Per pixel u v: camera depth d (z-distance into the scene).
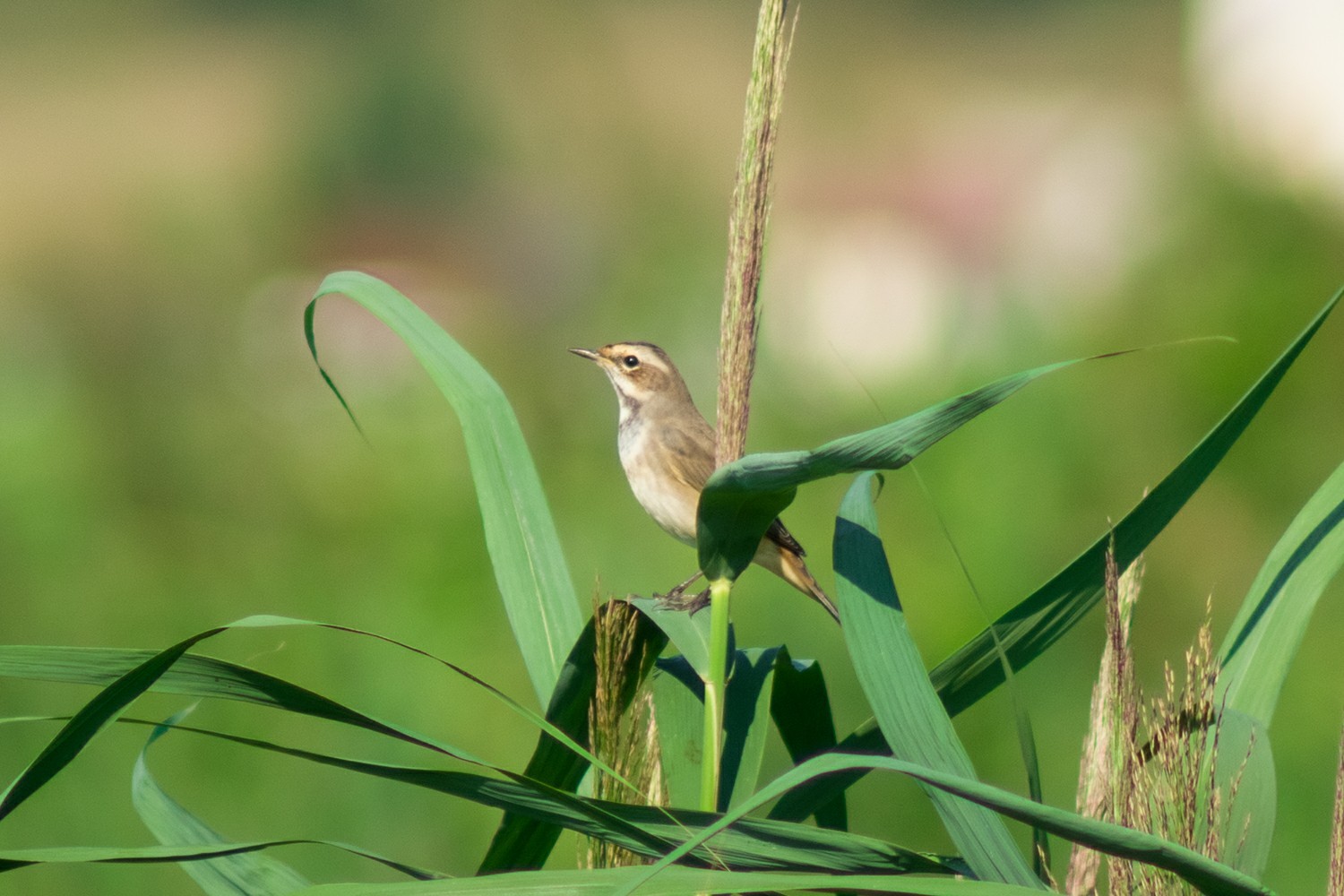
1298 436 13.22
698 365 15.40
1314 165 16.75
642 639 3.95
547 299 19.88
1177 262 15.49
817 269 17.11
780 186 20.81
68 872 8.29
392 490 12.92
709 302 15.77
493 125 32.81
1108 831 2.65
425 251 21.48
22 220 40.38
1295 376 13.62
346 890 2.73
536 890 2.77
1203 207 15.94
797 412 15.29
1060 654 10.42
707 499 3.42
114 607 11.60
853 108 43.75
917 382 15.71
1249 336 13.72
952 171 20.08
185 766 9.21
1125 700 3.13
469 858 8.69
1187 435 13.43
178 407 15.34
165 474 13.76
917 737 3.29
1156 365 14.20
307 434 14.43
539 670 4.01
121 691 2.92
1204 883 2.72
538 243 21.25
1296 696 9.75
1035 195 18.66
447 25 38.97
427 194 30.59
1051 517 12.16
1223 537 12.41
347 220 23.30
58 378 16.64
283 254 23.53
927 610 10.84
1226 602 11.49
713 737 3.60
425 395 14.30
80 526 12.66
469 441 4.22
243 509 13.33
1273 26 17.27
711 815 3.16
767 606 10.79
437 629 10.97
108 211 40.19
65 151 51.94
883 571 3.49
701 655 3.65
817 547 11.73
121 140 53.31
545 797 3.15
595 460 14.36
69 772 9.19
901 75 57.12
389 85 33.16
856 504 3.62
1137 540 3.70
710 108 46.81
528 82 37.31
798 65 54.28
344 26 57.72
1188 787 3.07
